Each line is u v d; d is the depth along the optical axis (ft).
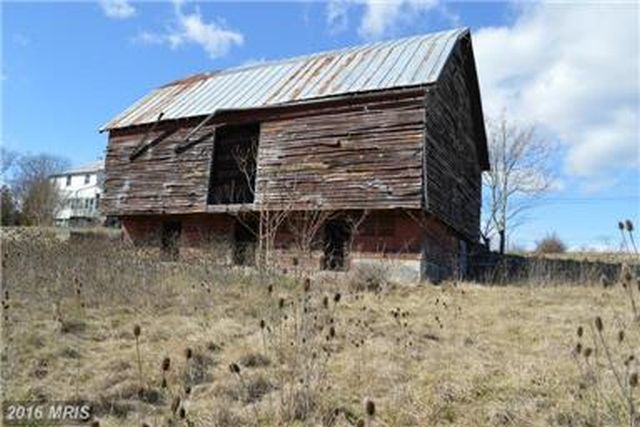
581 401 20.01
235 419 18.79
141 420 18.99
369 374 23.22
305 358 21.48
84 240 69.72
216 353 26.07
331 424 18.52
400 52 67.00
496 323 34.86
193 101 75.87
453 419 19.40
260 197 64.13
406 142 57.36
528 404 20.02
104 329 29.55
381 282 49.75
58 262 43.75
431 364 24.89
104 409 19.95
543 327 33.30
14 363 22.98
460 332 31.89
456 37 66.95
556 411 19.22
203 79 83.15
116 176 77.87
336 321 31.91
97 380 22.06
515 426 18.63
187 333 29.01
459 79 73.26
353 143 60.18
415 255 57.16
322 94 62.80
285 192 62.75
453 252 73.10
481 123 83.46
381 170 58.03
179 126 73.46
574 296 45.98
